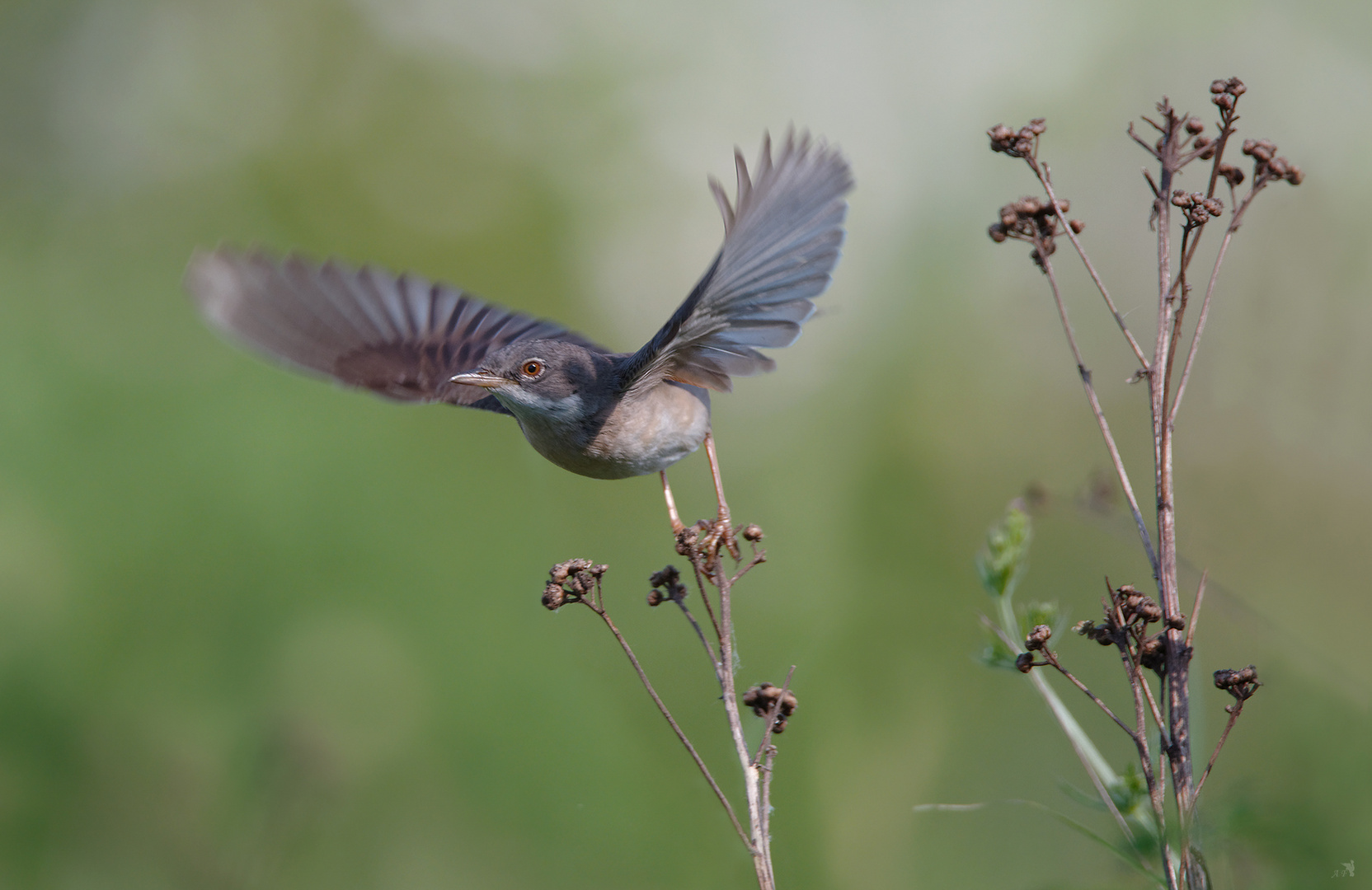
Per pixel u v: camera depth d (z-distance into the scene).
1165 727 5.27
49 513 11.60
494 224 19.94
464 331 8.44
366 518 12.73
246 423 12.80
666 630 13.63
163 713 11.15
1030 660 5.43
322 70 20.66
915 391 16.50
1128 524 8.48
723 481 16.30
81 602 11.42
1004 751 11.59
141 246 18.03
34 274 15.62
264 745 11.02
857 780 11.59
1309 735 6.69
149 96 20.22
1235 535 13.26
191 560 11.86
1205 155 5.64
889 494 15.52
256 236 19.09
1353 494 13.10
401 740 11.32
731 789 11.30
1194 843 5.32
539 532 14.24
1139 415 14.95
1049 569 13.41
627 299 19.53
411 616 12.28
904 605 13.48
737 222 5.40
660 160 20.20
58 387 12.57
